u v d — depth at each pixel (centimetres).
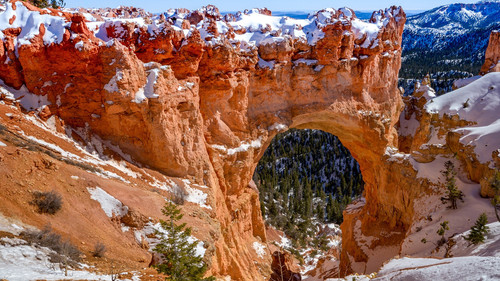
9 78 2809
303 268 5581
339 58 4288
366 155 4912
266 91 4059
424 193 3962
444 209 3622
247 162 3872
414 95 5788
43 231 1809
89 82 2927
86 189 2241
